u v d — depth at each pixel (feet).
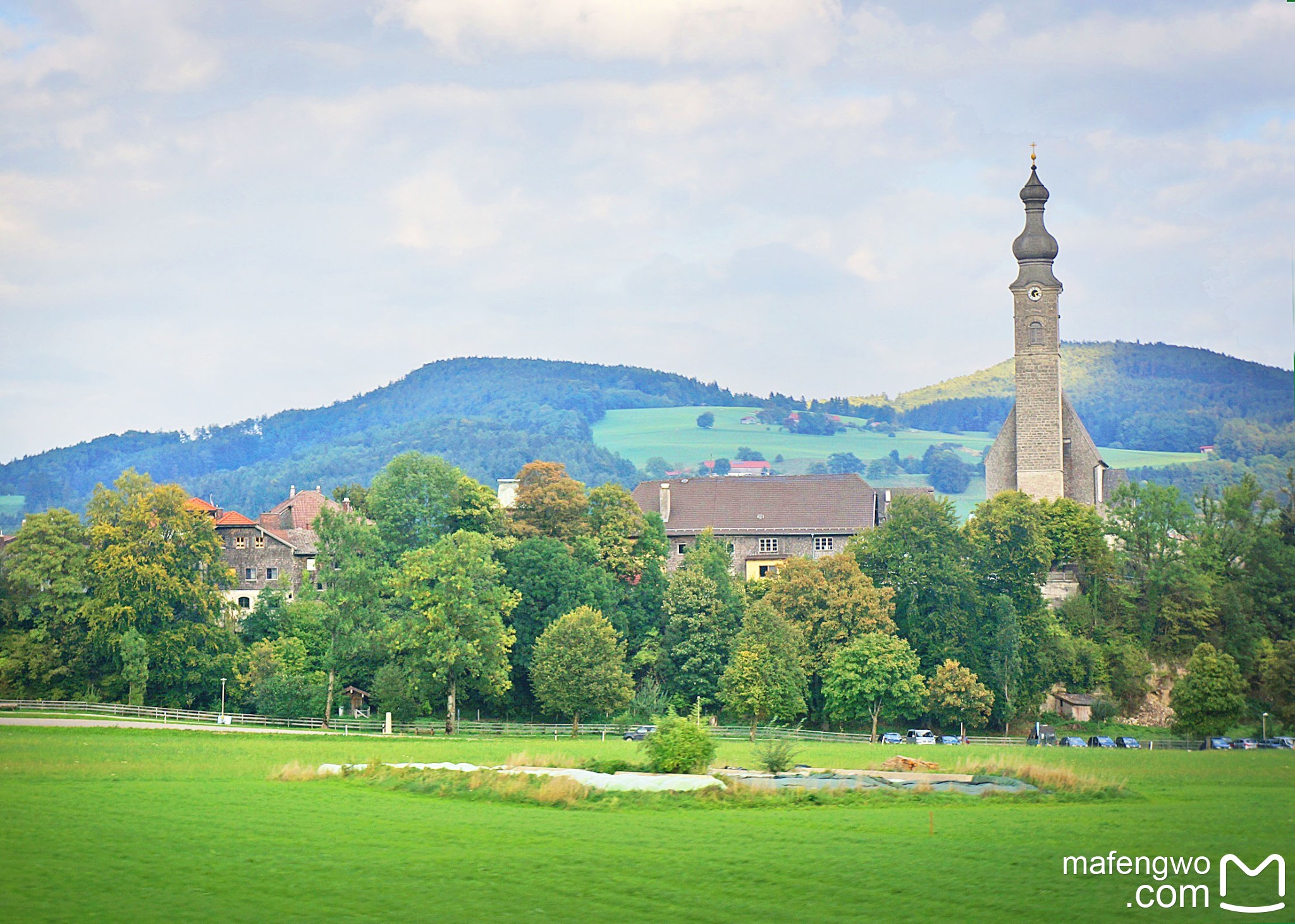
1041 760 255.91
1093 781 191.01
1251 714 443.73
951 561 449.89
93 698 392.47
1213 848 138.62
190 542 417.28
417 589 387.96
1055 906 114.93
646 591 475.72
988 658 438.40
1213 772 235.40
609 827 151.02
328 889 119.75
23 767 209.46
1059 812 166.50
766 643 394.93
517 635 437.99
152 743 270.87
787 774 200.64
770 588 454.81
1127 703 462.19
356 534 407.44
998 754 274.16
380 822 153.89
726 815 161.99
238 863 129.29
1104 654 473.26
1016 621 447.42
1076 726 443.32
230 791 180.34
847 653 398.21
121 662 395.55
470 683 391.65
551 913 112.68
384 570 413.80
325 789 183.73
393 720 383.65
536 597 443.32
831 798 175.42
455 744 294.87
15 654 395.96
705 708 424.05
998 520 471.62
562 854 134.82
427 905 114.93
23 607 406.62
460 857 133.18
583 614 393.70
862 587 426.10
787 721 414.00
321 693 385.09
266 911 112.27
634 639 457.68
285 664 401.90
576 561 463.42
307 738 313.94
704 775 192.54
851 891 119.96
